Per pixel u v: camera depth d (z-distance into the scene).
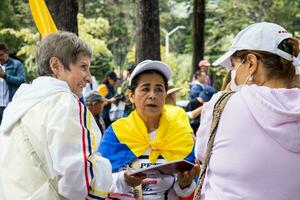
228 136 2.35
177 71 32.50
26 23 25.11
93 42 25.25
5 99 7.82
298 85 2.45
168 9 43.56
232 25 31.33
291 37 2.45
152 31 9.64
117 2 33.41
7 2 23.00
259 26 2.47
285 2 30.47
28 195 2.52
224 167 2.34
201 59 16.31
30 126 2.58
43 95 2.62
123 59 33.44
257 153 2.29
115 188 3.03
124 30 33.09
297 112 2.23
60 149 2.46
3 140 2.67
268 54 2.42
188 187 3.05
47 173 2.55
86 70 2.73
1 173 2.60
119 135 3.24
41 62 2.72
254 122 2.31
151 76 3.27
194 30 16.33
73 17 6.47
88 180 2.48
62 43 2.68
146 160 3.21
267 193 2.28
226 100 2.41
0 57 8.05
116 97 9.02
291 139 2.25
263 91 2.32
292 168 2.26
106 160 2.65
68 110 2.54
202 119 2.55
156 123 3.30
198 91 9.49
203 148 2.53
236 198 2.30
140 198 3.10
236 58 2.54
